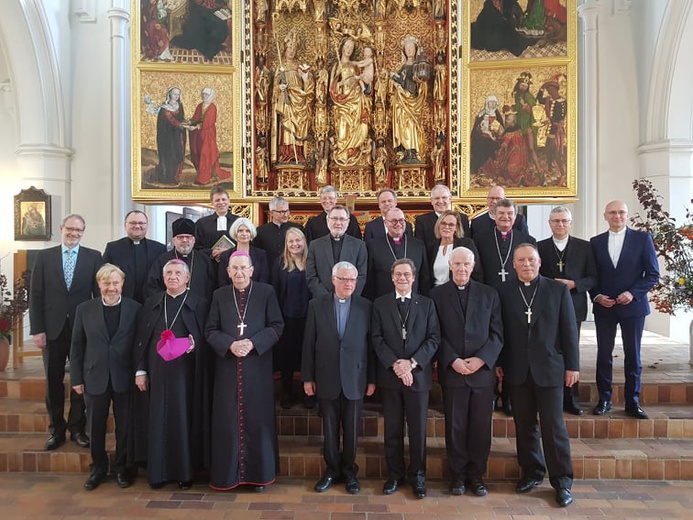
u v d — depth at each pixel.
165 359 4.09
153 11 7.00
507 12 7.01
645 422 4.83
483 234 4.91
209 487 4.30
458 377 4.10
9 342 6.13
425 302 4.23
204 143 7.09
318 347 4.25
